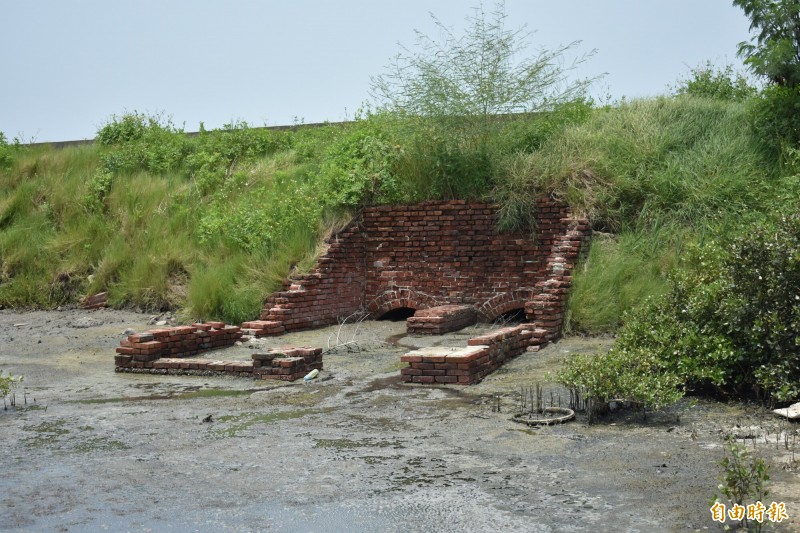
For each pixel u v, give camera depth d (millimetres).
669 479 6137
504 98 17000
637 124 17625
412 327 14648
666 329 9820
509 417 8461
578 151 16734
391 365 11961
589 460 6738
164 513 5641
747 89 21969
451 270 16312
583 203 15602
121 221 20000
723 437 7363
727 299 9344
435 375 10555
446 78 17078
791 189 14516
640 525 5203
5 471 6754
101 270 18469
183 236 18531
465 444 7383
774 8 16141
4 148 24125
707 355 9109
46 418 8859
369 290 17016
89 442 7734
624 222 15828
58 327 16078
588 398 8336
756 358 9008
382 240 16891
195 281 16406
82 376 11750
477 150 16625
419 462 6809
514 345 12336
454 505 5664
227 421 8602
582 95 18266
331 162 18078
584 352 12359
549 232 15578
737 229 14250
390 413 8836
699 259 11672
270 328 14797
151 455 7215
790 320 8742
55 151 24109
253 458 7055
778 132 16312
